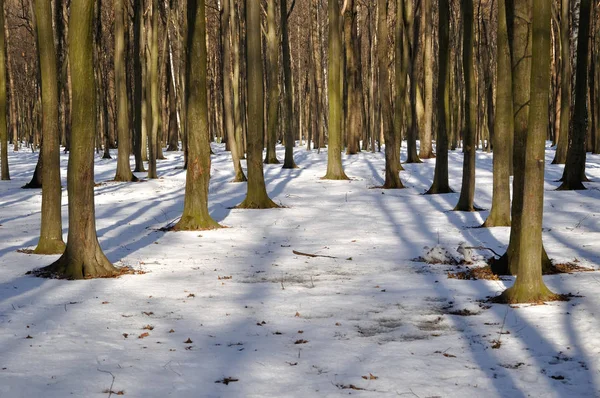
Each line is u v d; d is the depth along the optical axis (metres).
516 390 6.04
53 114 14.37
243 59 51.69
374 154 44.44
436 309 9.25
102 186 29.39
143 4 37.97
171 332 8.19
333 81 31.09
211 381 6.36
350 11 43.19
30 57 74.31
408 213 20.81
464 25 20.44
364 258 13.68
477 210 21.09
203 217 18.33
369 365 6.81
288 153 36.44
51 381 6.29
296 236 16.91
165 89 56.41
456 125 48.41
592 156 37.91
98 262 12.03
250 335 8.02
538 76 9.45
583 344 7.32
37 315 9.01
